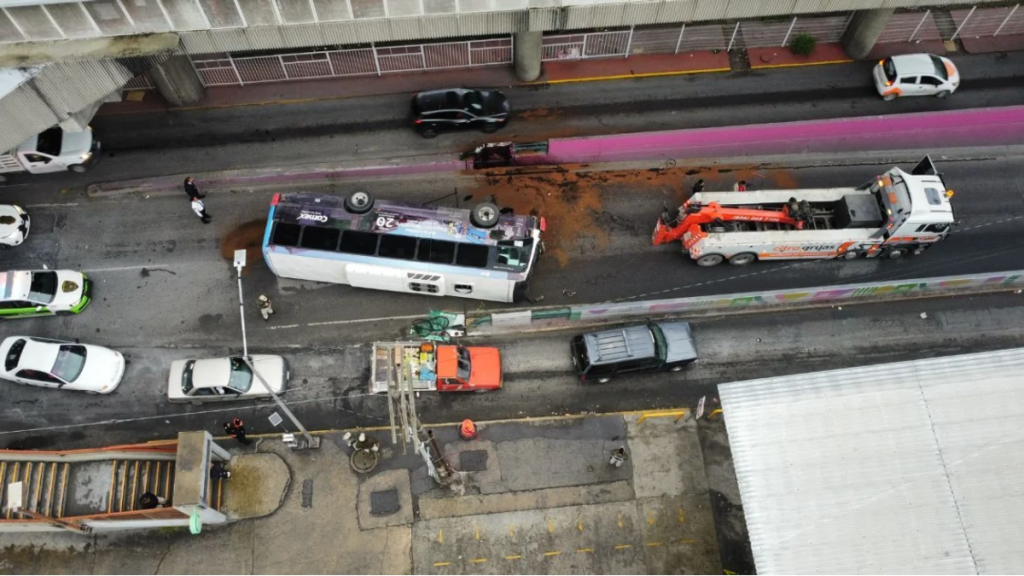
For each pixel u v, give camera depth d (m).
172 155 35.00
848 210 31.64
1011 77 37.81
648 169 35.62
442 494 28.80
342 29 29.75
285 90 36.88
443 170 35.12
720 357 31.58
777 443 24.81
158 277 32.47
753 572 27.77
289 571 27.53
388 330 31.72
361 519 28.34
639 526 28.45
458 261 30.14
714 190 35.12
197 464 25.67
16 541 27.66
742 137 34.91
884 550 23.14
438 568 27.72
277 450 29.34
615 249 33.69
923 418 24.77
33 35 27.38
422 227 30.17
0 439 29.20
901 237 31.75
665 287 32.94
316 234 30.25
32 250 32.78
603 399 30.72
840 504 23.83
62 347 29.59
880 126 35.00
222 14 28.23
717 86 37.38
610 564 27.83
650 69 37.78
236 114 36.16
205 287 32.38
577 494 28.92
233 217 33.91
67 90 28.30
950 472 23.98
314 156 35.19
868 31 36.44
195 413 29.98
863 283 32.81
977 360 25.48
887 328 32.25
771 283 33.16
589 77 37.47
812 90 37.31
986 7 37.47
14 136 28.38
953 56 38.38
